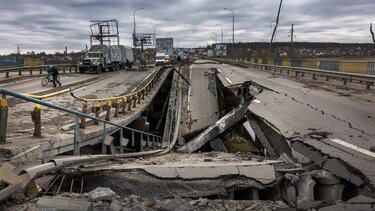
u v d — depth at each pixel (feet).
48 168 19.89
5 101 28.91
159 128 112.68
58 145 32.89
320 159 26.27
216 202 18.75
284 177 22.35
